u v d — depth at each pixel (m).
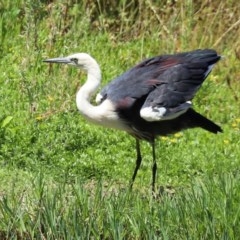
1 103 14.84
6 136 13.62
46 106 14.80
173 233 10.55
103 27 17.52
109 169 13.14
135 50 17.14
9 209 10.73
